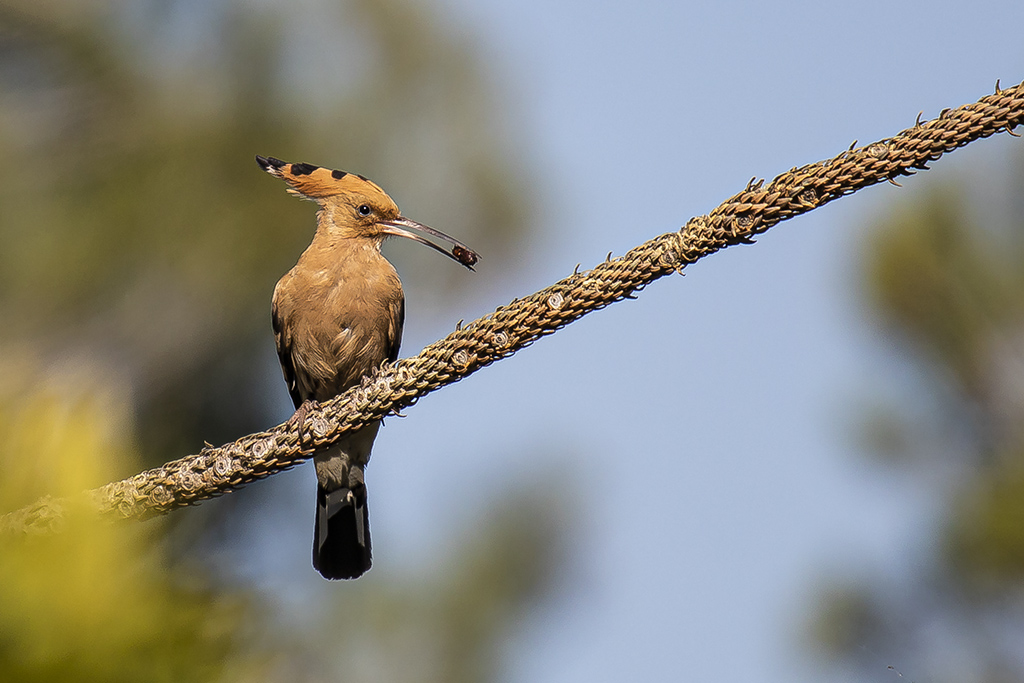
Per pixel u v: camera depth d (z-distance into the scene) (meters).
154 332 11.34
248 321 12.46
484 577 11.19
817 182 4.16
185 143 11.47
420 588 11.09
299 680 3.90
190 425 12.52
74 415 2.30
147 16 11.79
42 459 2.20
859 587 10.91
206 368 12.27
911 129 4.06
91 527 1.97
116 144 11.29
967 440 11.12
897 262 11.30
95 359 10.37
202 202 11.60
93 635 1.84
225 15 12.26
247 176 11.92
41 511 2.12
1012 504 9.91
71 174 11.12
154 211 11.27
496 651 10.98
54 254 10.73
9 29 10.67
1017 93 3.88
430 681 10.67
